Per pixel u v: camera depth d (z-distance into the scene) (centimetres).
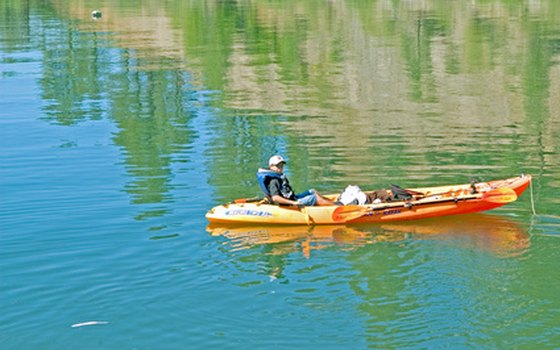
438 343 1633
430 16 8819
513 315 1750
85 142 3431
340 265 2075
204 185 2762
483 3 10131
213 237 2269
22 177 2870
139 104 4328
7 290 1905
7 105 4294
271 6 10281
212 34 7562
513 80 4988
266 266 2064
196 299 1866
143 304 1841
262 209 2405
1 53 6366
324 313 1778
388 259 2106
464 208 2483
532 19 8400
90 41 7075
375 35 7306
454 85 4856
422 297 1853
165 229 2331
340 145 3347
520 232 2317
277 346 1636
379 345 1631
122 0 11344
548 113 4000
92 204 2547
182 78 5178
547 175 2870
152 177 2864
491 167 2975
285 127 3716
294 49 6481
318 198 2509
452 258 2111
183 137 3525
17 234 2269
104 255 2119
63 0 11456
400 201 2475
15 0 11606
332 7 10056
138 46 6725
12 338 1686
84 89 4791
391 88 4803
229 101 4406
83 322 1755
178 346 1650
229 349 1630
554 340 1642
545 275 1984
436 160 3077
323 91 4712
